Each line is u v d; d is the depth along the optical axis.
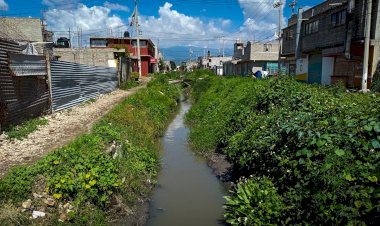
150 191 8.17
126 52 35.88
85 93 18.77
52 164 6.59
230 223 6.34
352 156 5.19
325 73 26.42
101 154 7.32
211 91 22.80
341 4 22.38
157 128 14.72
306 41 29.94
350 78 22.36
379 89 18.16
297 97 9.52
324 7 27.95
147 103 18.19
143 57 53.56
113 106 17.16
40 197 5.75
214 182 8.98
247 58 48.34
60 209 5.72
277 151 6.87
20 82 10.65
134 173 7.95
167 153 12.02
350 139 5.43
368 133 5.45
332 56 24.94
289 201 5.63
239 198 6.57
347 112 6.71
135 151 9.27
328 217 4.60
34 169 6.30
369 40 18.41
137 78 37.66
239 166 9.03
